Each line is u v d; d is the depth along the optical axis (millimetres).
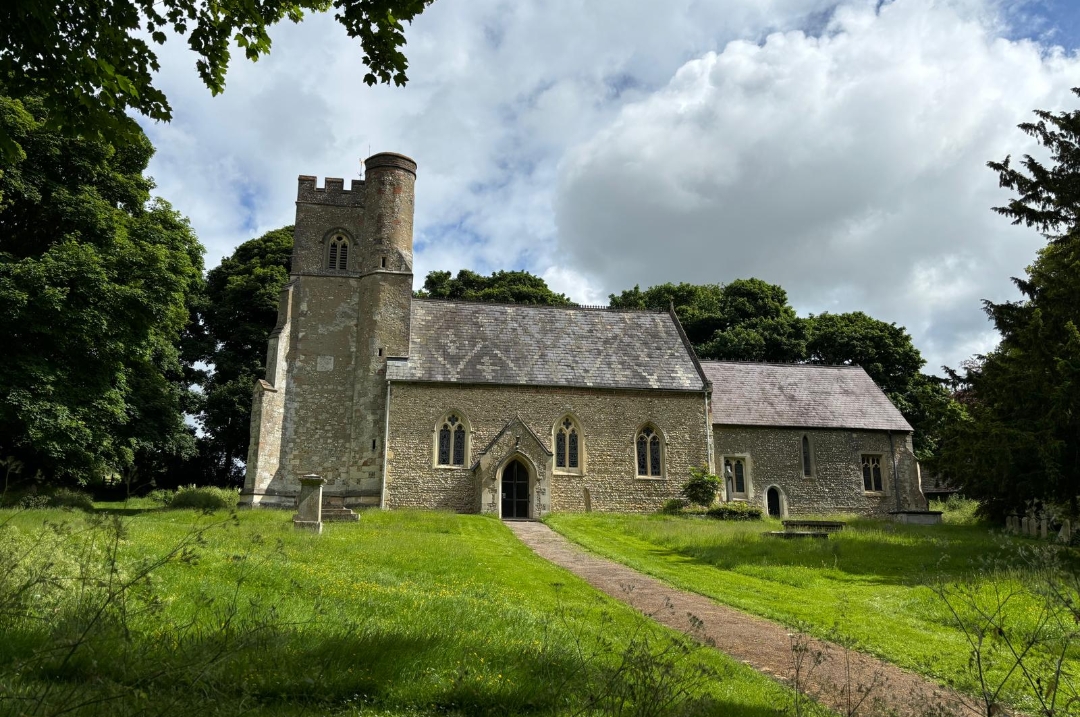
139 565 8773
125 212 28500
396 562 15391
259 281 45406
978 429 20359
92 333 23672
